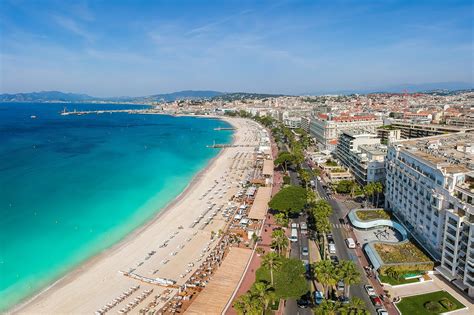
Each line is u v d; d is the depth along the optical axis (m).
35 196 195.50
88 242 144.38
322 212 133.75
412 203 131.25
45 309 100.94
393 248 119.81
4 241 142.62
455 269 100.00
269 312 92.12
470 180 104.75
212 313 89.00
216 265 122.19
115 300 103.62
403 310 91.88
